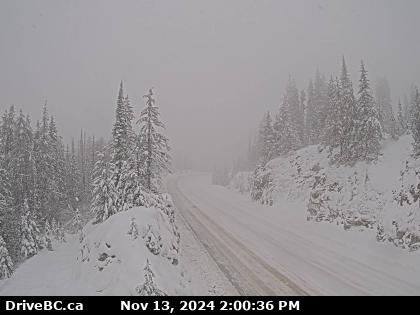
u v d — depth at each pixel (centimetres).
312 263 2133
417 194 2477
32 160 3303
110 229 1939
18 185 3169
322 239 2756
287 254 2347
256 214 4097
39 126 3869
